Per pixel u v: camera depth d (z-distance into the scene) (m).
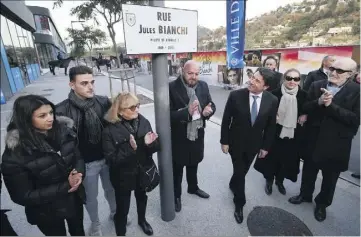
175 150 2.26
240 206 2.30
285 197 2.64
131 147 1.69
